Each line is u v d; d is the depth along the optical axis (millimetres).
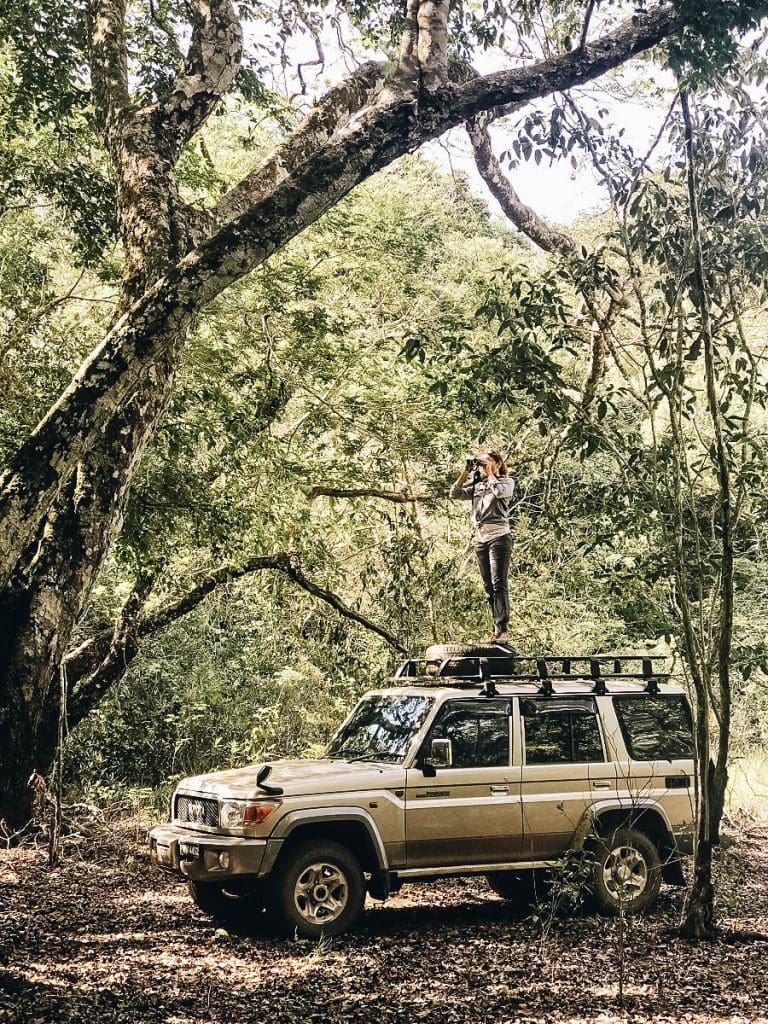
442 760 8320
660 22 8891
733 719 18000
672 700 9711
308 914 7969
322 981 6781
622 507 9102
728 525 8047
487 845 8648
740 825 14102
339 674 17406
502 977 6891
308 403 15773
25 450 7035
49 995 6324
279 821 7949
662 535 8930
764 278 8766
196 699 17734
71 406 7078
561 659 9602
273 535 13898
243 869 7848
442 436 15219
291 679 18359
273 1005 6219
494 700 9039
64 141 13031
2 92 12641
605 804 8992
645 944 7852
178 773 17578
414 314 17469
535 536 15305
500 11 12297
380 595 16500
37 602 8398
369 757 9008
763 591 17109
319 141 10102
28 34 11875
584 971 7059
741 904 9320
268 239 7508
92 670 14305
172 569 15031
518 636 16609
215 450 13562
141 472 12391
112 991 6473
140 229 9172
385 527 16953
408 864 8391
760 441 9172
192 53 10047
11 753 8211
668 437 8797
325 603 17703
